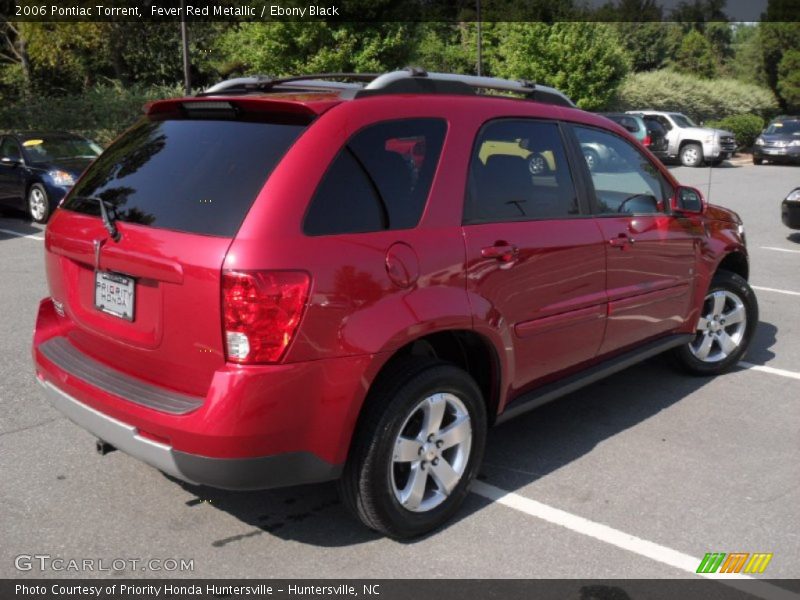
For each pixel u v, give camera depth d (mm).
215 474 2811
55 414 4602
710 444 4340
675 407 4879
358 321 2934
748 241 11414
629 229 4281
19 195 12555
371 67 23469
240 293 2715
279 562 3156
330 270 2865
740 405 4926
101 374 3205
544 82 29281
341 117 3078
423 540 3328
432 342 3602
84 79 29391
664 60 55938
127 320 3104
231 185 2932
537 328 3748
